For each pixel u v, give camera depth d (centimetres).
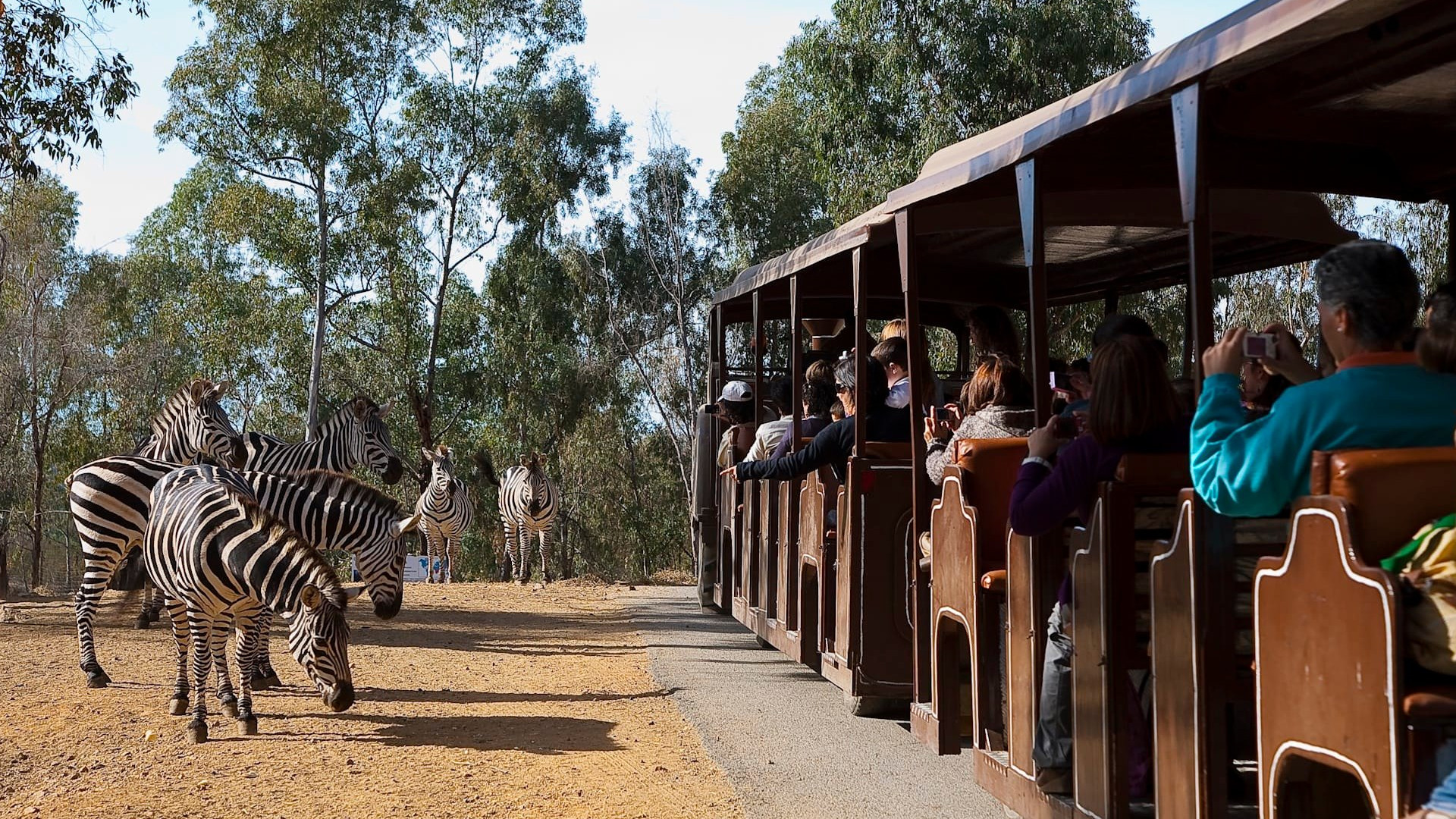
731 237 3375
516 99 3447
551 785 591
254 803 557
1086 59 2025
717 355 1217
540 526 1916
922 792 569
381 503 927
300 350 3538
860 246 637
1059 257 827
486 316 3694
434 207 3344
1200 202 321
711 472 1277
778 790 573
